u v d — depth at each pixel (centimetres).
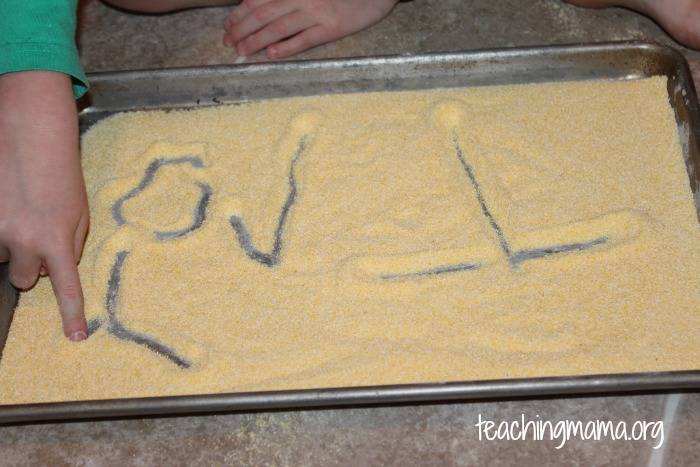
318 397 68
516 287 75
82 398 71
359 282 75
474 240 77
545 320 73
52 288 77
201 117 86
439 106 85
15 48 78
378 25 96
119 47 96
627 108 85
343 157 83
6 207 75
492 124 84
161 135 85
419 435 73
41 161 76
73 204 76
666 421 73
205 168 83
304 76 87
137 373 72
